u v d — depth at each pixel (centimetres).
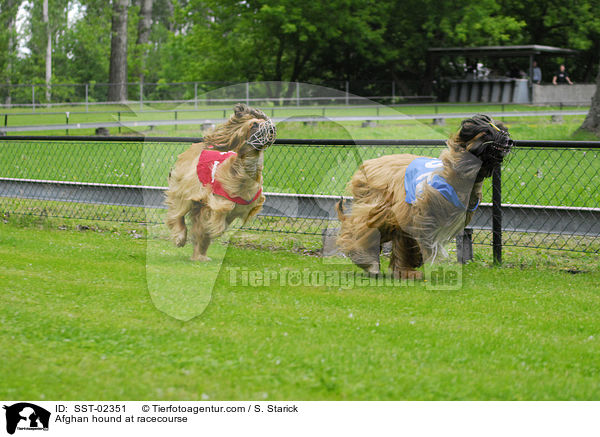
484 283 588
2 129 2008
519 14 3422
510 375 378
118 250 693
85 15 4834
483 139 513
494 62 3453
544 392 359
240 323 458
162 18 6612
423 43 3241
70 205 922
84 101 3188
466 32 3081
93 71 4666
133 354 396
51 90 3158
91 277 580
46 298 509
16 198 898
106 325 445
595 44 3444
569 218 662
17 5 4381
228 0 3181
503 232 708
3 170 1138
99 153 1228
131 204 804
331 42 3228
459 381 367
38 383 355
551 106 2830
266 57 3378
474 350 414
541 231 670
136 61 4481
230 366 380
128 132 2172
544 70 3462
